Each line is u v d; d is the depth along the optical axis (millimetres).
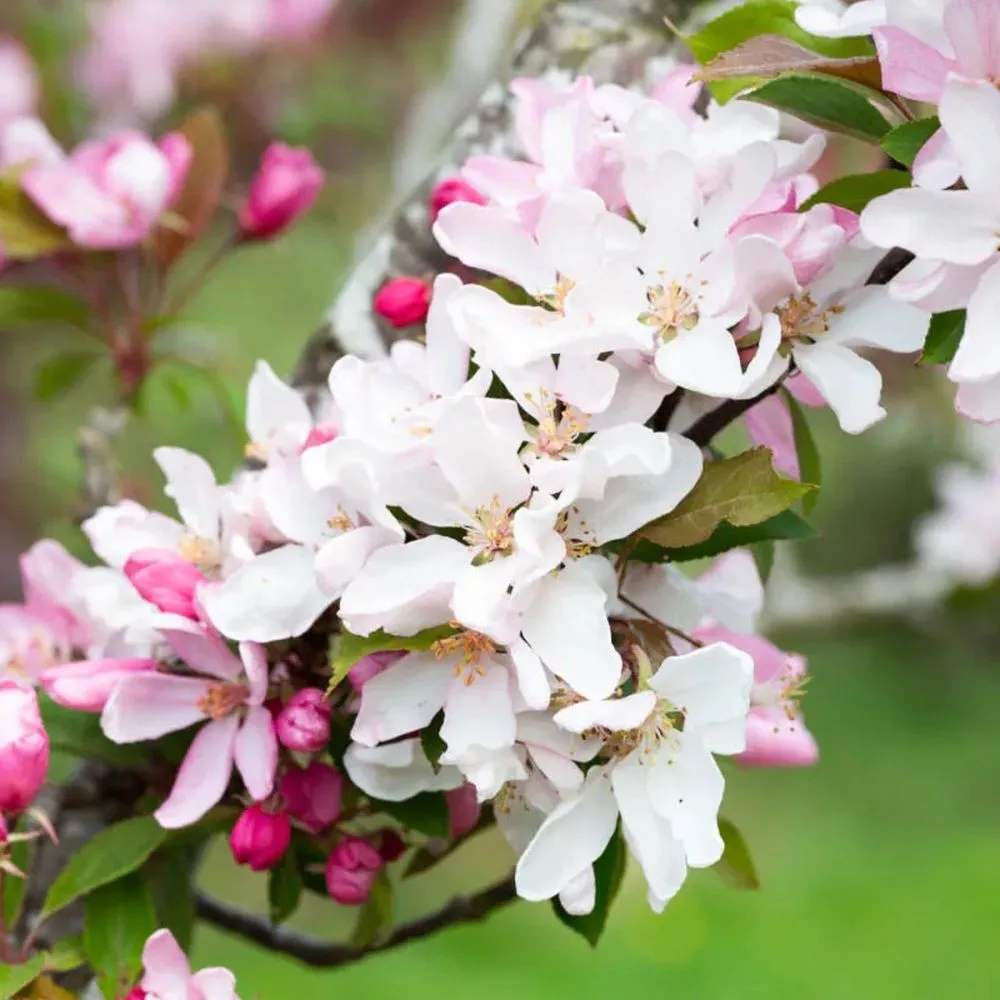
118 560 937
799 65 892
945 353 882
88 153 1117
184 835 932
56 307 1166
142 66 2080
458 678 880
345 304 1007
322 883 958
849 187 910
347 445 882
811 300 900
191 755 917
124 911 927
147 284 1163
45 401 1225
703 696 876
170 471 939
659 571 913
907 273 873
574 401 879
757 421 939
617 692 885
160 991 897
